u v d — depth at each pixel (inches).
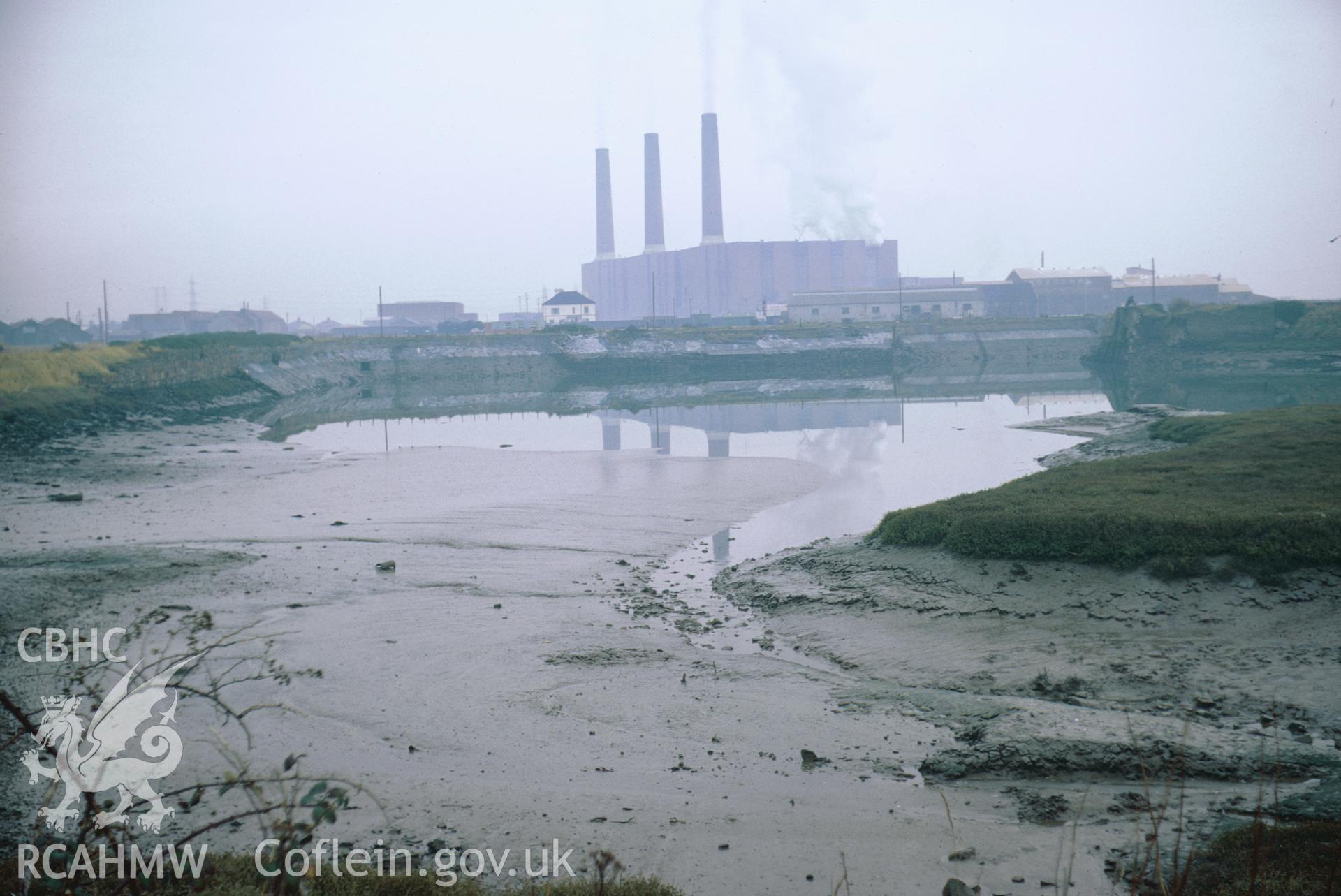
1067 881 350.6
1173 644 690.2
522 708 617.0
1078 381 4136.3
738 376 5152.6
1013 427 2461.9
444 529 1221.1
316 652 729.0
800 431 2495.1
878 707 611.5
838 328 5989.2
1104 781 488.4
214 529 1220.5
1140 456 1261.1
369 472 1782.7
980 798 476.4
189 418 2938.0
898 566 901.2
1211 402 2965.1
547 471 1776.6
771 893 391.2
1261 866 371.9
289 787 487.8
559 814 467.5
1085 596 781.9
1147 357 4471.0
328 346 5310.0
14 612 804.0
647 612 851.4
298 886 289.0
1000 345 5807.1
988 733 543.8
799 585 908.0
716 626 819.4
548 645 745.6
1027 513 912.9
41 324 6264.8
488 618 824.3
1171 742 514.9
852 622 797.2
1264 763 489.1
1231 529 811.4
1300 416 1510.8
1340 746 514.9
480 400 3929.6
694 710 612.1
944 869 405.1
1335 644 658.2
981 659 695.1
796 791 491.5
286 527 1232.8
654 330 5949.8
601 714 607.5
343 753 546.6
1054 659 681.6
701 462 1870.1
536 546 1125.7
